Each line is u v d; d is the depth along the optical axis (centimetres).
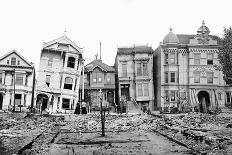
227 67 2786
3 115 3875
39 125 3150
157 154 1386
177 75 5841
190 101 5706
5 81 5394
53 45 5834
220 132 2175
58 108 5628
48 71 5766
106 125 3142
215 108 5131
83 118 3812
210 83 5803
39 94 5547
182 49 5906
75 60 5944
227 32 2881
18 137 1994
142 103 6062
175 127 2609
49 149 1549
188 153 1412
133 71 6188
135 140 1908
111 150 1507
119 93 6122
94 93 6247
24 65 5512
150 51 6134
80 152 1451
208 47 5841
